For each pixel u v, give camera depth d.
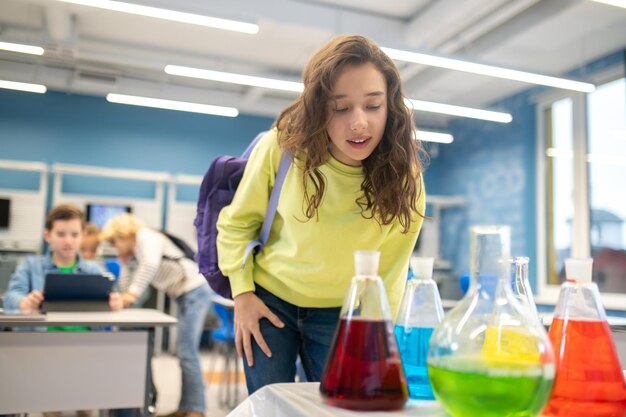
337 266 1.13
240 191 1.21
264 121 7.75
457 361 0.59
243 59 6.30
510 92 6.88
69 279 2.51
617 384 0.64
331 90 0.96
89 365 2.21
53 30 5.24
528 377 0.57
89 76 6.50
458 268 7.73
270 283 1.21
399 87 1.06
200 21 3.84
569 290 0.69
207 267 1.27
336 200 1.09
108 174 6.54
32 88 5.50
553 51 5.56
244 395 4.09
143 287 3.17
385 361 0.66
